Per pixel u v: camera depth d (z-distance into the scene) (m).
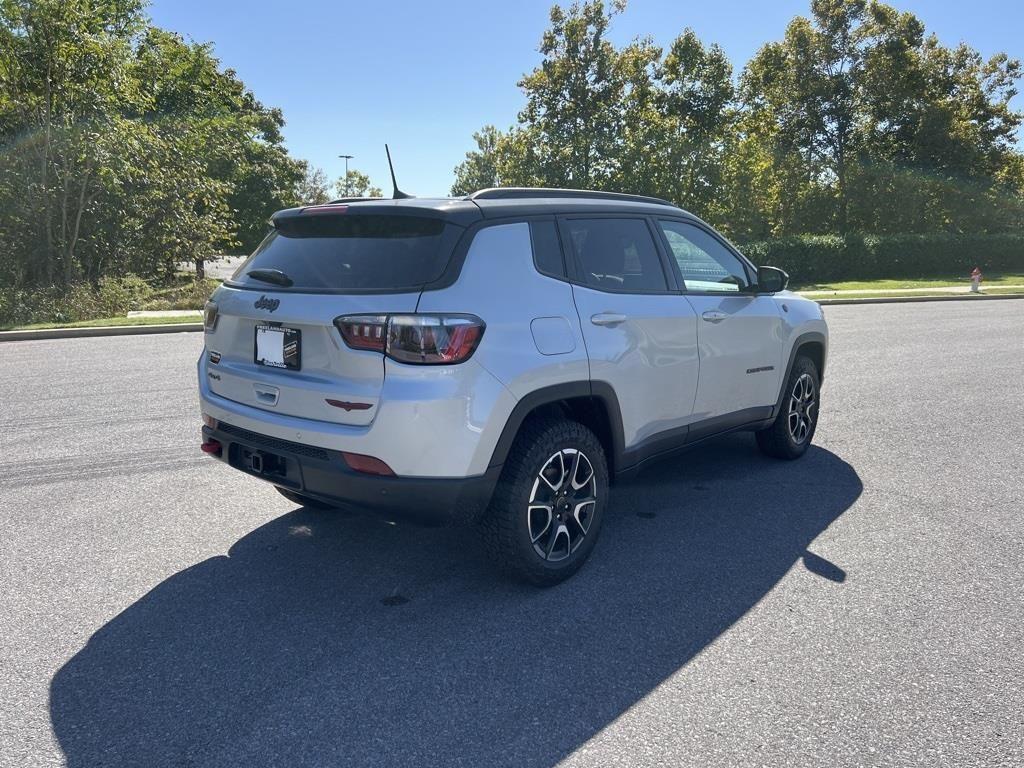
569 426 3.58
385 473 3.12
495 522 3.42
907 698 2.77
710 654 3.06
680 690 2.81
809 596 3.57
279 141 44.94
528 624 3.30
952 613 3.42
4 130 17.30
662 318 4.09
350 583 3.70
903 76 33.84
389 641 3.15
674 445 4.38
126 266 19.17
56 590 3.60
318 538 4.25
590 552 3.83
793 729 2.59
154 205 19.91
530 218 3.62
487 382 3.19
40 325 14.05
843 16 34.28
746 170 32.59
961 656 3.06
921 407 7.57
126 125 18.31
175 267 21.66
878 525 4.47
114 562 3.92
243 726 2.60
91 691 2.80
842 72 35.12
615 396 3.80
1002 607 3.48
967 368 9.79
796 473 5.44
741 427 4.98
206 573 3.80
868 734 2.56
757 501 4.86
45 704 2.71
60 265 17.95
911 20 33.88
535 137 31.23
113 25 18.92
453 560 3.97
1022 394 8.20
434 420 3.08
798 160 35.78
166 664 2.98
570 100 30.84
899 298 21.30
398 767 2.39
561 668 2.96
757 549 4.11
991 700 2.76
